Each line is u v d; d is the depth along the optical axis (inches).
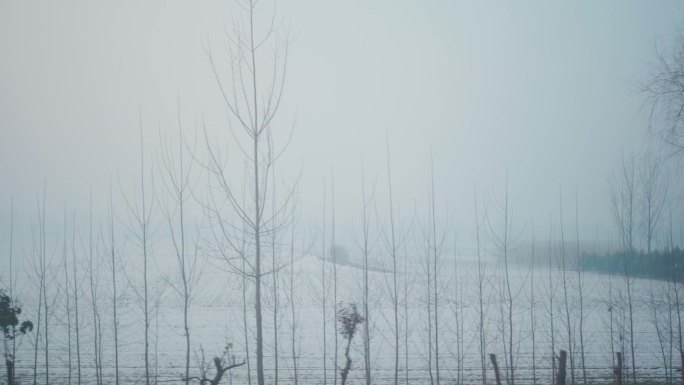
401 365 928.9
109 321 1029.2
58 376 840.3
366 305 719.7
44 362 919.0
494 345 976.3
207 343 1036.5
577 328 1106.7
